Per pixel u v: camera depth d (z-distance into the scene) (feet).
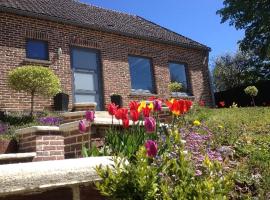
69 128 15.83
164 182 7.46
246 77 124.36
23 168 5.56
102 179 6.68
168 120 20.84
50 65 46.06
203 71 65.92
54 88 39.78
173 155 9.89
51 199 5.85
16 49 43.32
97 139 14.89
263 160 17.67
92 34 51.44
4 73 41.78
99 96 51.21
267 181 14.51
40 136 16.71
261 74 122.31
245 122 32.68
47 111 42.01
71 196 6.15
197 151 15.74
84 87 49.93
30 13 44.83
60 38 47.85
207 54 66.95
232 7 100.73
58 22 47.88
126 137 11.85
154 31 64.08
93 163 6.68
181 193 7.20
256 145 21.25
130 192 6.93
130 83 54.24
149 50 58.29
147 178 6.99
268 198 13.65
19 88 38.60
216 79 140.56
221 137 21.40
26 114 39.11
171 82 61.57
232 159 18.24
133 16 71.97
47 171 5.78
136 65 57.06
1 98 40.81
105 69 52.03
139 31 59.36
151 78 58.44
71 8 57.88
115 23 59.26
